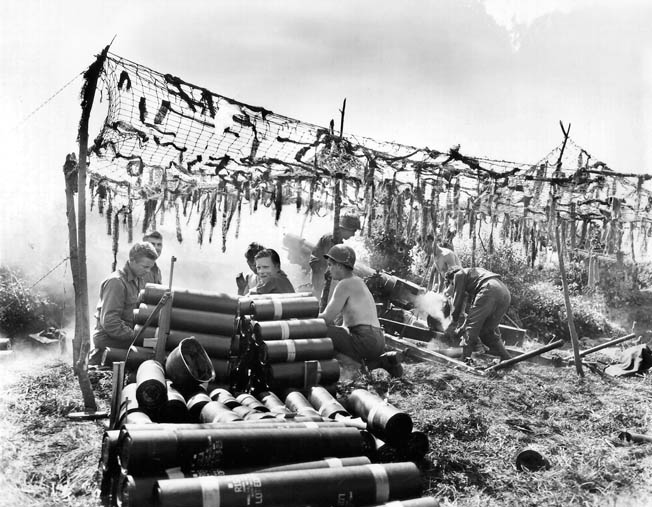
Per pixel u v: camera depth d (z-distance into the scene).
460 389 7.02
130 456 4.03
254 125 7.02
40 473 4.70
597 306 14.24
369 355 7.05
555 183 8.41
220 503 3.89
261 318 6.27
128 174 6.84
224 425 4.43
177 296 5.81
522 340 10.34
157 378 4.95
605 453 5.75
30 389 6.30
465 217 8.70
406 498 4.38
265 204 7.82
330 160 7.70
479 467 5.34
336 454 4.60
